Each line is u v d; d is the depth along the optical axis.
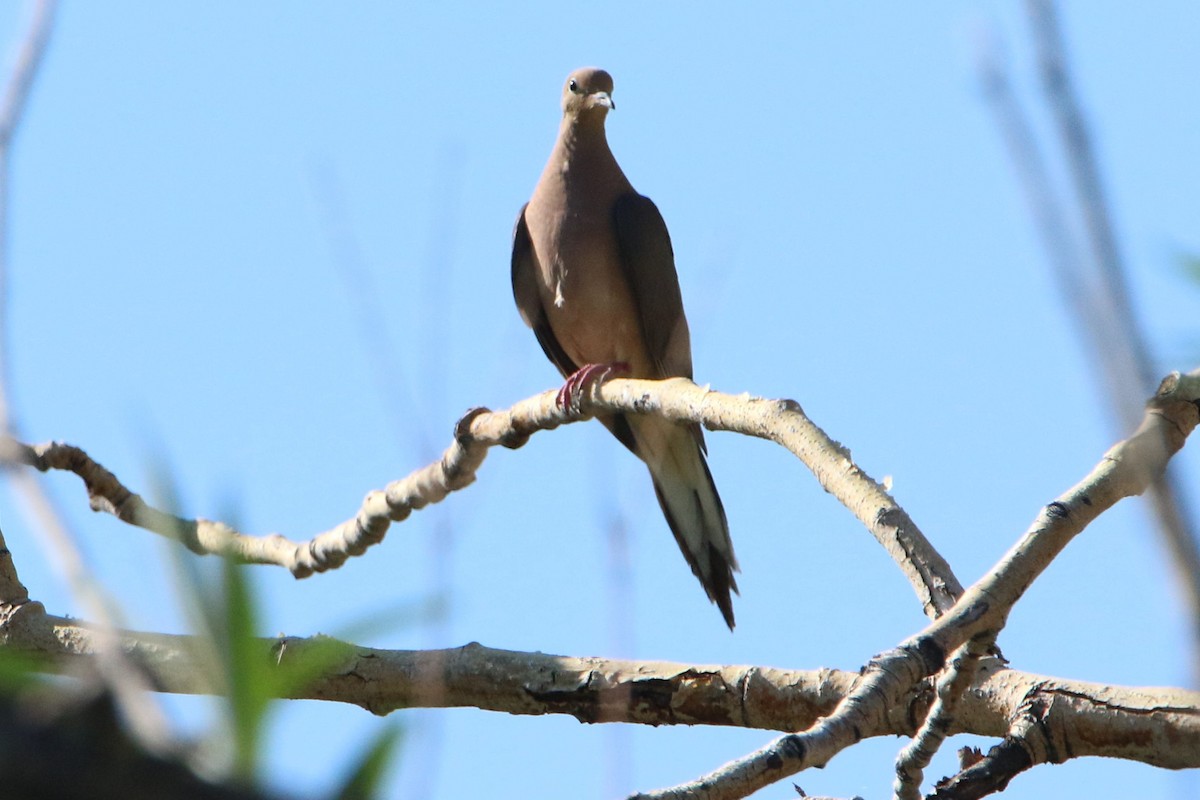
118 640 2.60
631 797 5.95
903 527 7.46
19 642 9.37
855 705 6.07
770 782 6.01
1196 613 3.12
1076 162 3.30
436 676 5.03
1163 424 6.67
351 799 2.41
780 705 7.98
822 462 7.93
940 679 6.62
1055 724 7.28
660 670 8.24
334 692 8.70
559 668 8.40
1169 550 3.18
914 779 6.68
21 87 5.38
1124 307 3.25
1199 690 3.08
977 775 7.27
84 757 2.16
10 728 2.13
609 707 8.27
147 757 2.21
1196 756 6.99
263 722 2.80
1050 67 3.34
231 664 2.88
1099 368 3.25
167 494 3.11
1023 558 6.39
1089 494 6.46
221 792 2.22
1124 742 7.16
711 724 8.18
